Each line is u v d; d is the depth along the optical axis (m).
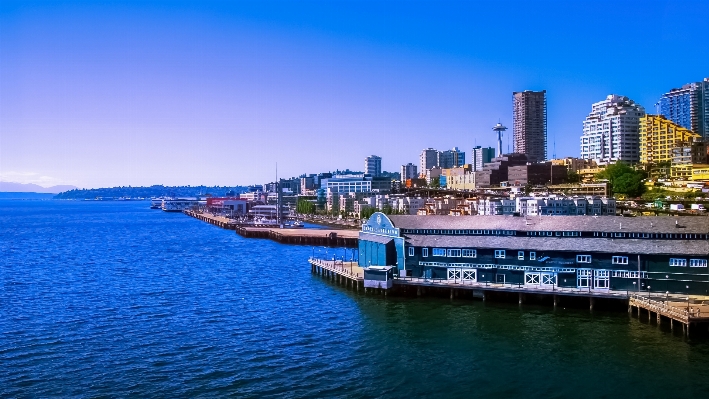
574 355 77.62
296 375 71.44
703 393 65.31
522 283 110.12
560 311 99.88
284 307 107.19
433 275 118.00
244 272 151.00
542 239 111.56
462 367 74.00
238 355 78.75
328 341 85.25
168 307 107.44
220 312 103.38
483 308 103.31
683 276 98.50
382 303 108.94
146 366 74.25
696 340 82.06
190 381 69.25
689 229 102.12
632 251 101.81
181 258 183.50
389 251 123.25
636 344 81.19
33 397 64.38
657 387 67.00
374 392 66.38
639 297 95.56
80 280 138.62
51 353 79.25
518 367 73.75
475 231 118.44
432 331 89.81
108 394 65.25
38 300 113.94
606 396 64.94
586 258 105.56
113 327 92.88
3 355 78.25
